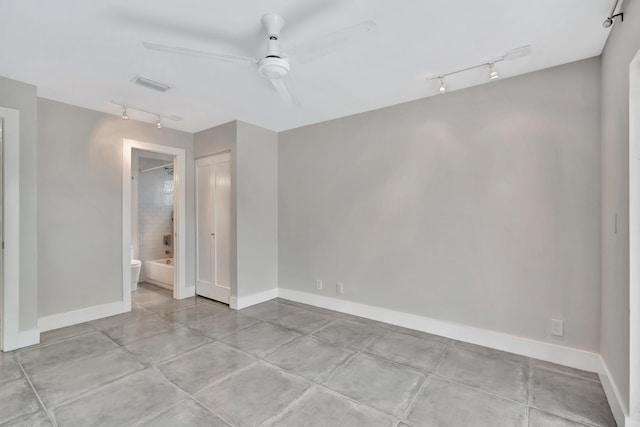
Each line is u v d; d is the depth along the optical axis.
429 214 3.11
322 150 3.93
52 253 3.22
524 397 2.04
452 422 1.81
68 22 1.92
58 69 2.54
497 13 1.85
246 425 1.78
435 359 2.57
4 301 2.67
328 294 3.89
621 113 1.82
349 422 1.81
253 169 4.07
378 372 2.37
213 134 4.18
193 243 4.50
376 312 3.48
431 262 3.10
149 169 5.30
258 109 3.50
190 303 4.13
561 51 2.26
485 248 2.80
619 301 1.86
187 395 2.06
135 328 3.25
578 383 2.20
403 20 1.91
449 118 2.98
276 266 4.41
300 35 2.09
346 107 3.43
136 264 4.80
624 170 1.77
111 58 2.37
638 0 1.54
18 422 1.79
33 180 2.82
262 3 1.76
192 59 2.37
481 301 2.82
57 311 3.25
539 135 2.54
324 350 2.74
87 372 2.35
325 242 3.91
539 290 2.55
